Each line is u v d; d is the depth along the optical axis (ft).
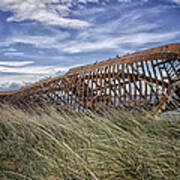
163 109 14.02
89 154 9.36
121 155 8.98
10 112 16.35
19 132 12.32
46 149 10.01
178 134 10.30
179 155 8.61
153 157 8.73
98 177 7.91
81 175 8.09
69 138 10.65
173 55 13.44
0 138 11.77
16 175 8.20
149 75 14.93
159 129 11.15
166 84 16.33
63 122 12.89
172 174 7.84
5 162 9.45
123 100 15.98
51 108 17.48
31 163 8.98
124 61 16.29
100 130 11.34
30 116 16.31
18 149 10.28
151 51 15.12
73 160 8.85
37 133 11.64
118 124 12.36
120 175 8.04
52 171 8.49
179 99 13.62
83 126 12.25
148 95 15.05
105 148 9.53
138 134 10.40
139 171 8.16
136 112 14.55
